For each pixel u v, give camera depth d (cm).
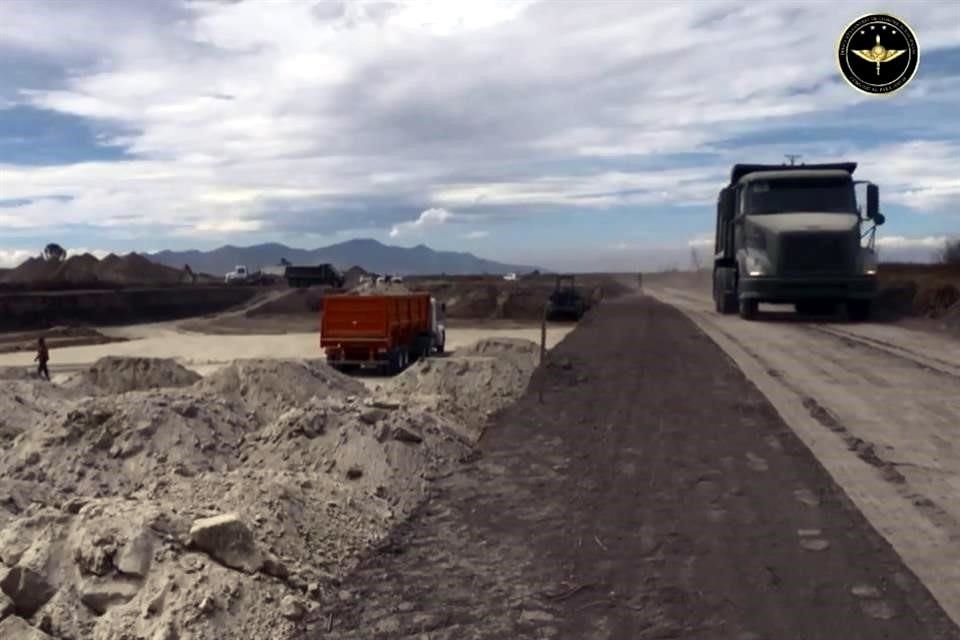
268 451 1138
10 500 1046
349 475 997
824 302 3359
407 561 750
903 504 848
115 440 1209
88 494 1110
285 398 1708
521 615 623
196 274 12538
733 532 778
